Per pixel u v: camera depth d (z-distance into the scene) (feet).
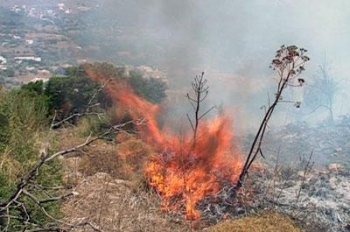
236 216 14.92
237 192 15.92
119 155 18.83
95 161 18.13
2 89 19.42
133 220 13.56
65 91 32.22
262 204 15.69
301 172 19.29
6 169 11.55
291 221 14.08
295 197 16.62
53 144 13.38
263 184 17.30
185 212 15.08
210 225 14.49
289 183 17.94
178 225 14.24
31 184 9.91
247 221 13.69
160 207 15.11
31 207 10.57
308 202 16.34
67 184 14.83
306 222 14.71
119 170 17.95
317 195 17.16
